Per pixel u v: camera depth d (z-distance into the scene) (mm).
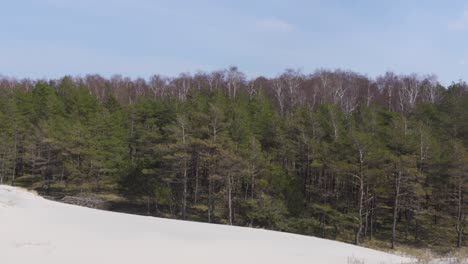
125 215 20141
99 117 55812
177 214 48000
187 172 49312
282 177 42031
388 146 42094
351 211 41781
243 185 48250
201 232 16703
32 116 63219
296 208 41000
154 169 48500
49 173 59406
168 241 14016
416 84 79938
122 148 54531
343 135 45094
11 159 59844
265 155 44094
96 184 53375
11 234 12578
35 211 17641
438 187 41031
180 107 54375
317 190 43625
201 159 45094
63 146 53281
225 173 41375
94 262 10156
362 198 40594
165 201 46750
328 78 87688
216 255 12156
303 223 39531
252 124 48781
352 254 14695
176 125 47219
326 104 55188
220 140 43000
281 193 41219
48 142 54125
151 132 51562
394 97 84312
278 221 39562
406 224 45031
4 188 25594
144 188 49750
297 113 49781
